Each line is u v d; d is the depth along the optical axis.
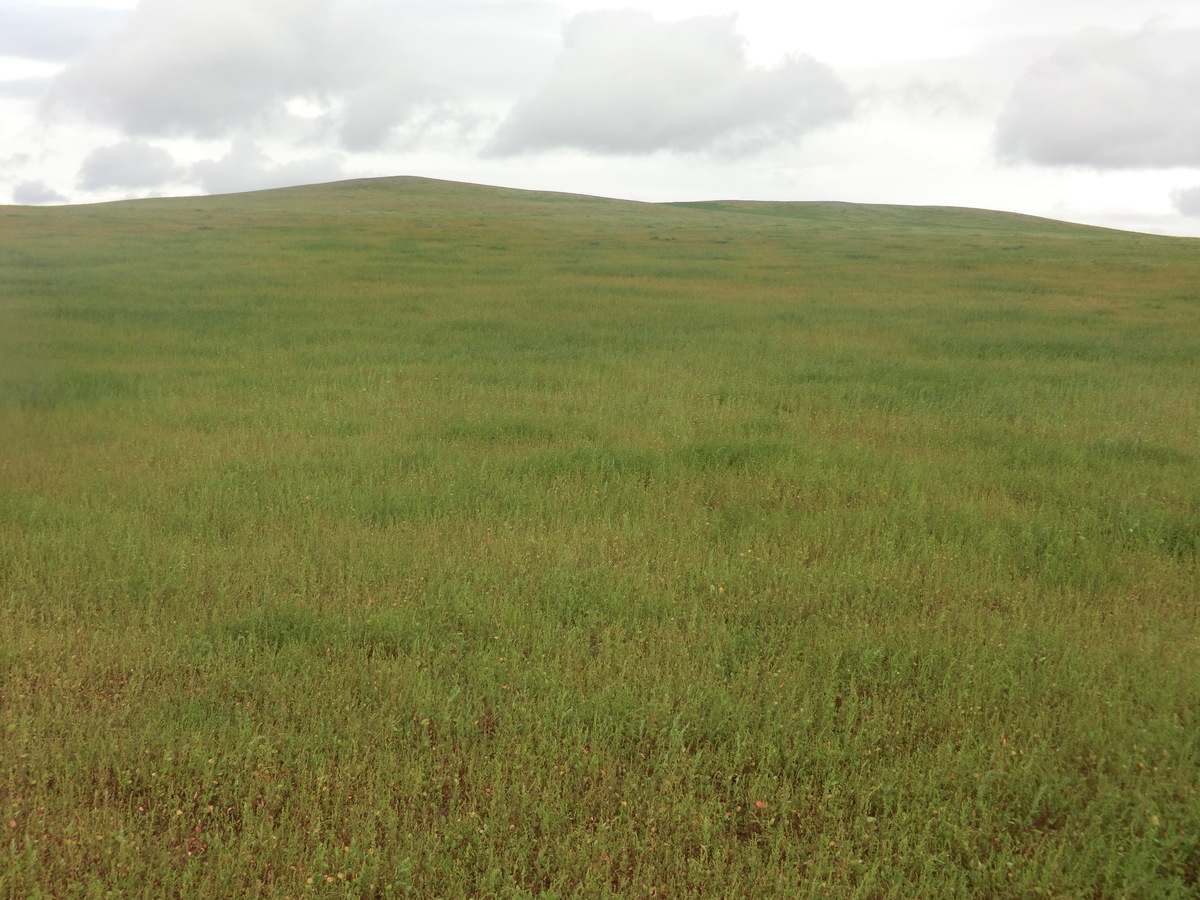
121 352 16.22
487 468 9.34
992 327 21.73
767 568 6.81
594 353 16.89
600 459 9.70
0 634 5.52
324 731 4.57
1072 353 18.19
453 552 6.97
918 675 5.30
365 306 23.06
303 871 3.64
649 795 4.18
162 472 8.99
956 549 7.37
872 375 15.33
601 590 6.32
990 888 3.73
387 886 3.57
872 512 8.18
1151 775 4.40
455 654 5.40
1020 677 5.32
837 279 32.78
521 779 4.21
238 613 5.89
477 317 21.62
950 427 11.69
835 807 4.09
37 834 3.83
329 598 6.12
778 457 9.88
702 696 4.93
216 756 4.36
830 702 4.90
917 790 4.23
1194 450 10.78
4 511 7.72
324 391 13.23
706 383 14.16
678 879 3.71
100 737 4.48
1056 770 4.43
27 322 19.20
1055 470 9.84
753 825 4.12
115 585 6.20
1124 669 5.43
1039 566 7.21
